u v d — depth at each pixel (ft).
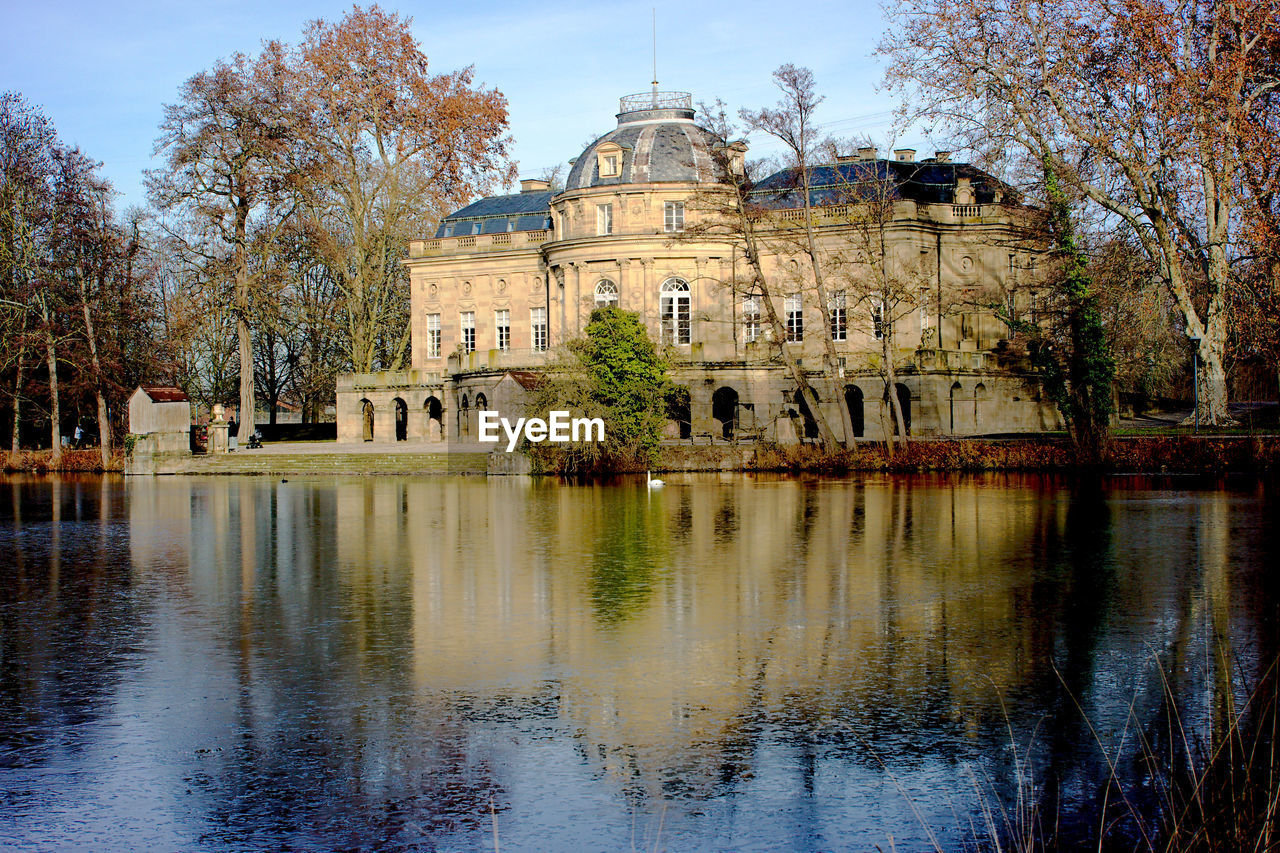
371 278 301.22
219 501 169.17
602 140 264.72
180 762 48.67
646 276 257.55
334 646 67.56
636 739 50.44
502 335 289.53
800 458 199.93
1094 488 153.89
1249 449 165.07
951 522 118.93
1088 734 50.06
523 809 43.55
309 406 368.48
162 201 259.19
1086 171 184.24
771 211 230.27
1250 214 156.76
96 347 260.21
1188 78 160.56
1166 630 67.21
